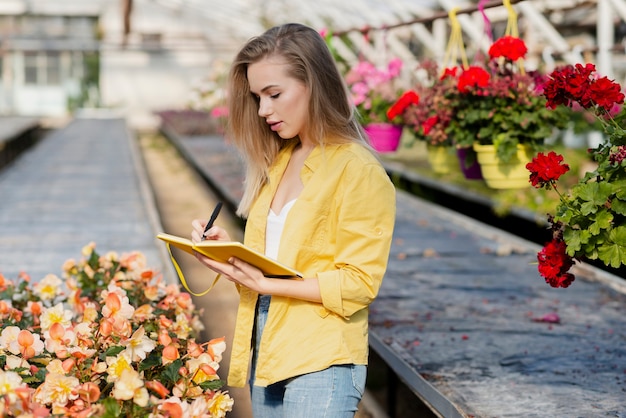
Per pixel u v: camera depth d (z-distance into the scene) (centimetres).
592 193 225
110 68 2823
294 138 219
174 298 308
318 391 199
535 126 395
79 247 569
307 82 203
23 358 227
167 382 229
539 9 893
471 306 444
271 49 202
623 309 435
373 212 200
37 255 541
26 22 2864
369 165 201
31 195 847
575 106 622
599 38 746
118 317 239
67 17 2877
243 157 222
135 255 355
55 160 1248
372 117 595
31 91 2947
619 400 303
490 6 422
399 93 617
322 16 1332
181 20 2766
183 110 2297
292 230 203
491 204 777
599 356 356
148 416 200
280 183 215
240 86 216
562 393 310
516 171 403
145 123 2784
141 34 2745
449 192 879
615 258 227
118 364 217
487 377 328
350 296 197
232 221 888
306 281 199
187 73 2836
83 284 345
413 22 543
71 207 765
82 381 220
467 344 374
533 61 1008
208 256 200
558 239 241
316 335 201
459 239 651
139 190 891
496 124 402
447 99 432
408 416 371
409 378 335
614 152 229
